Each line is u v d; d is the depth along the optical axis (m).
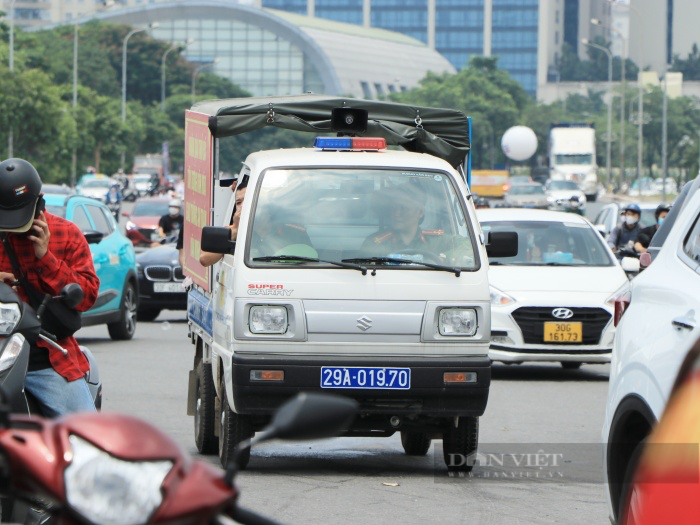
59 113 173.75
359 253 22.39
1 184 15.38
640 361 14.53
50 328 16.09
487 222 41.31
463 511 19.66
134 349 43.91
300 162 23.22
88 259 16.50
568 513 19.58
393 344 21.98
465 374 21.95
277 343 21.88
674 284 14.76
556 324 36.84
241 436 22.36
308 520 18.83
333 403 8.57
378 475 22.66
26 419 8.86
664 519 11.58
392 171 23.28
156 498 8.00
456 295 22.20
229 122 25.98
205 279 25.80
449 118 27.59
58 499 8.03
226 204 26.94
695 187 22.88
